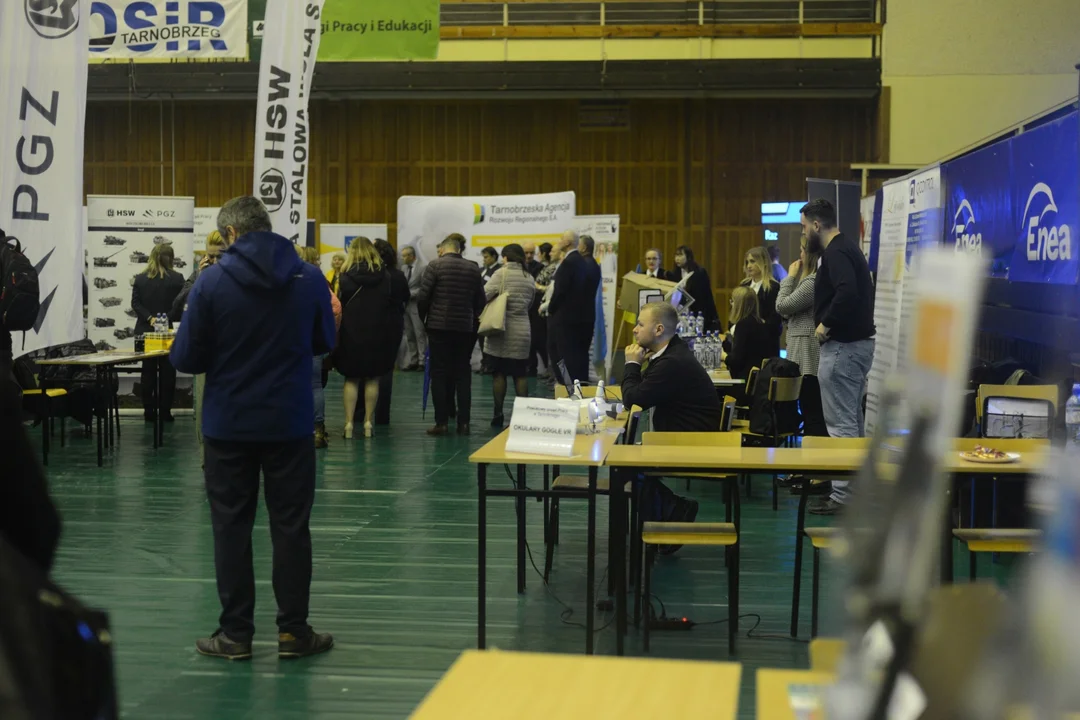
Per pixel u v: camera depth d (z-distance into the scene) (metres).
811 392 7.32
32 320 5.45
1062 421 5.01
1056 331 6.29
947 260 0.76
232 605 4.07
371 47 10.28
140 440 9.39
